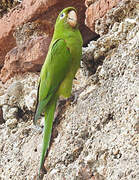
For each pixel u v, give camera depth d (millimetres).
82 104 7676
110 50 8000
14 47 10672
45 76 7984
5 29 10469
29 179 7777
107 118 6957
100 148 6668
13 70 10047
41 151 7930
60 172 7102
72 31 8109
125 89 6926
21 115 9461
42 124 8578
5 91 10102
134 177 5742
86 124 7270
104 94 7355
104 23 8555
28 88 9500
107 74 7578
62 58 7914
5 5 11258
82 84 8609
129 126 6387
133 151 6078
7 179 8281
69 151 7195
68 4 9539
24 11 10133
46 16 9836
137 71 6910
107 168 6371
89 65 8305
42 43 9477
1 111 9742
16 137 8945
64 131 7598
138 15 8062
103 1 8648
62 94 7957
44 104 7715
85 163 6770
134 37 7633
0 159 8797
